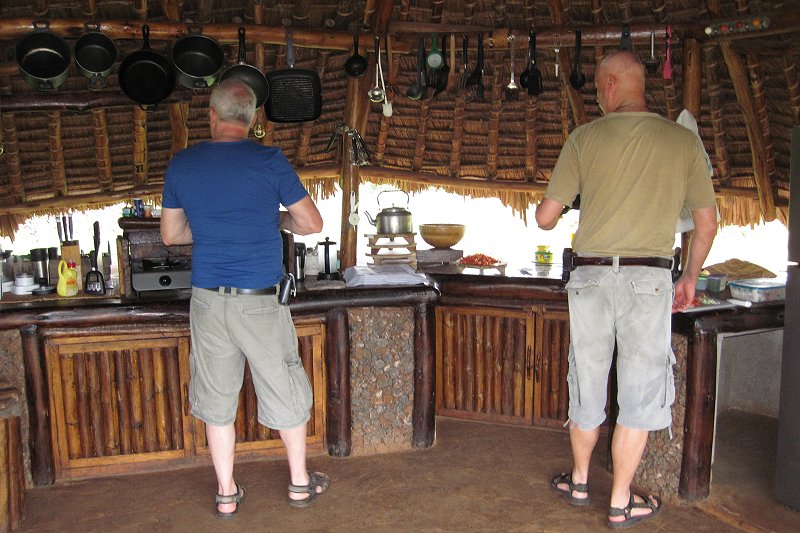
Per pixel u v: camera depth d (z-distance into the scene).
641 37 3.56
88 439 2.89
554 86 4.14
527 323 3.42
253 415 3.05
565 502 2.72
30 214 4.07
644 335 2.35
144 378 2.91
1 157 3.80
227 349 2.48
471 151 4.41
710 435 2.64
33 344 2.76
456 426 3.51
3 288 3.11
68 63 3.30
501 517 2.61
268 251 2.46
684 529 2.52
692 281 2.45
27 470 2.83
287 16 3.67
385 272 3.26
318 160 4.38
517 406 3.51
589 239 2.39
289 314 2.58
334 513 2.64
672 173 2.31
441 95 4.23
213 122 2.49
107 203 4.16
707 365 2.60
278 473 2.96
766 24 3.29
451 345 3.57
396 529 2.53
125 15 3.48
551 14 3.74
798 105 3.60
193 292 2.48
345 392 3.09
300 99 3.54
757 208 4.11
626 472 2.49
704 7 3.58
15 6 3.35
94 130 3.84
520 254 6.42
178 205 2.46
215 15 3.61
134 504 2.71
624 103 2.39
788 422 2.57
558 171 2.46
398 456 3.15
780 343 3.47
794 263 2.51
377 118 4.34
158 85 3.41
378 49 3.68
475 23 3.83
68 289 2.97
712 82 3.75
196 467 3.01
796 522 2.50
